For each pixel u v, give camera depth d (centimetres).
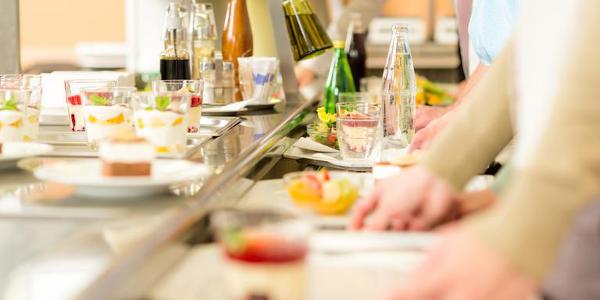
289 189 154
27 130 184
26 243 112
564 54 107
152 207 132
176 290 108
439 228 138
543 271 98
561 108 103
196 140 200
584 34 106
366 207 141
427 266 101
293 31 314
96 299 92
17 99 179
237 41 293
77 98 208
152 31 311
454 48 668
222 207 143
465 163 143
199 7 277
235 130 227
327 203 151
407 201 135
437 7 686
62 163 153
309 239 97
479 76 259
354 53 348
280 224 96
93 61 481
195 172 148
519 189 101
